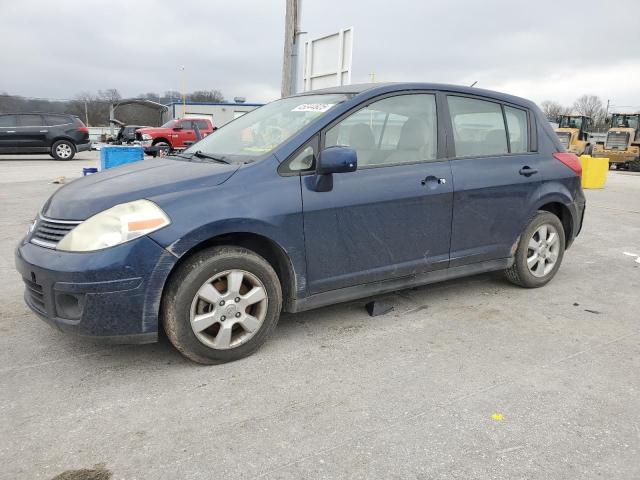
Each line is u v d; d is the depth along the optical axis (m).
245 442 2.38
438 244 3.91
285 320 3.87
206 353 3.04
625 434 2.48
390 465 2.23
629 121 26.22
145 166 3.64
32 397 2.75
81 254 2.75
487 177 4.09
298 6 8.91
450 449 2.35
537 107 4.70
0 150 18.50
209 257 2.96
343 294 3.54
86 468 2.20
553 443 2.40
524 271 4.51
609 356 3.33
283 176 3.23
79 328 2.79
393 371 3.09
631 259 5.93
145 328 2.86
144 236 2.78
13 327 3.65
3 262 5.27
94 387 2.86
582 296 4.54
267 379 2.97
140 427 2.49
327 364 3.17
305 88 9.73
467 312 4.09
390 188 3.58
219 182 3.08
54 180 11.95
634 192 13.02
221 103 36.81
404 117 3.78
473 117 4.17
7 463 2.22
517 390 2.88
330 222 3.35
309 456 2.29
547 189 4.50
